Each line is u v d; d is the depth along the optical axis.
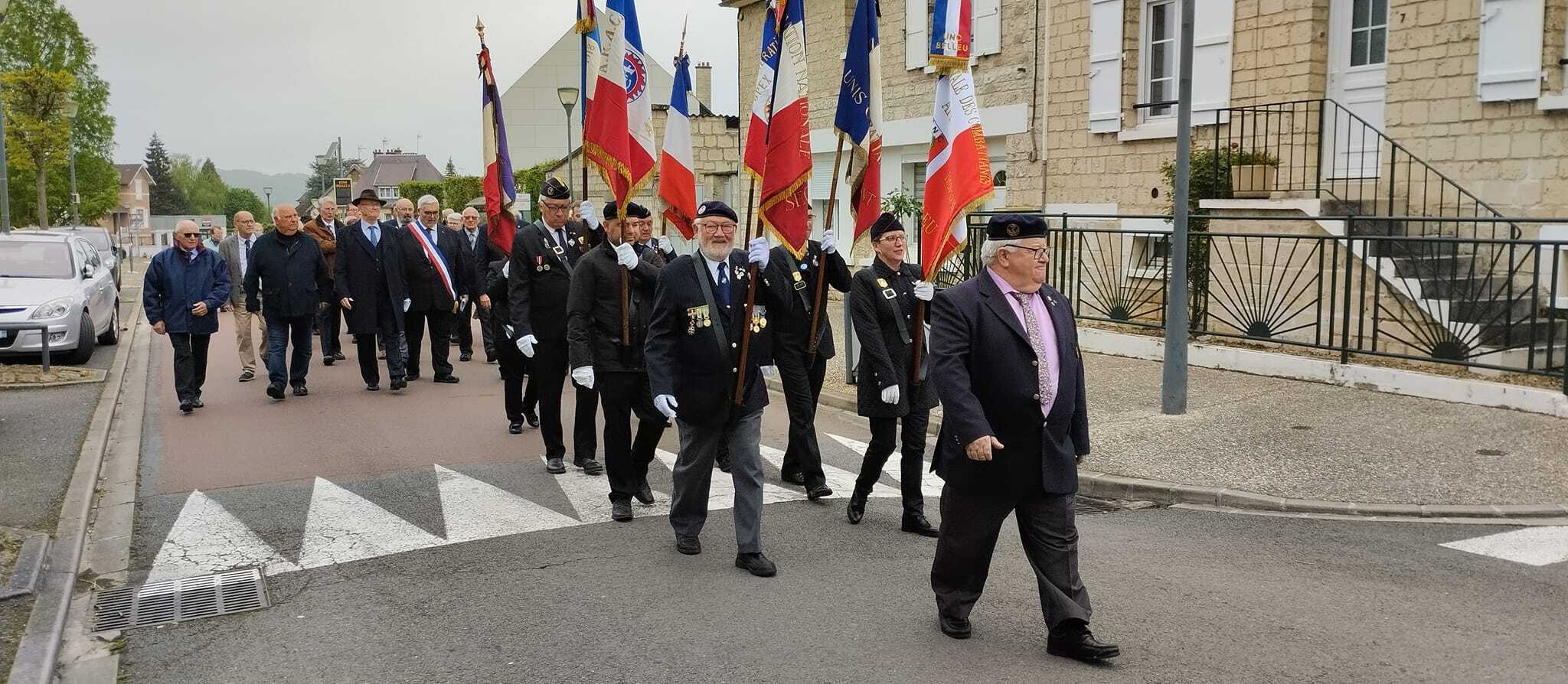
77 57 52.78
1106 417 9.42
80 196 53.94
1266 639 4.77
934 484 7.83
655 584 5.60
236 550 6.23
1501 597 5.30
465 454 8.62
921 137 18.22
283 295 10.86
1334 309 10.56
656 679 4.45
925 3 17.89
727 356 5.75
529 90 45.16
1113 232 12.97
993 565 5.85
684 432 5.96
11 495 7.20
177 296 10.20
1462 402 9.42
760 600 5.35
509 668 4.59
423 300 11.79
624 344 6.72
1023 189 16.20
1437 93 11.34
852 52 6.76
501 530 6.57
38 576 5.61
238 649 4.86
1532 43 10.49
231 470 8.10
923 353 6.44
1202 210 12.83
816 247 7.10
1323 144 12.44
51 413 10.10
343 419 9.98
